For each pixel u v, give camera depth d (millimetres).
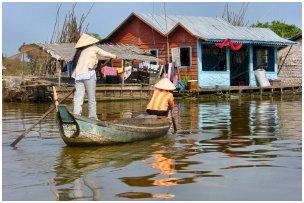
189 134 13297
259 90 34688
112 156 10133
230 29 36500
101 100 29062
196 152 10406
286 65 38750
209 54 35469
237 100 30234
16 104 27875
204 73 33406
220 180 7879
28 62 34156
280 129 14180
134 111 22188
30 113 21438
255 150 10539
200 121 16719
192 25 35125
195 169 8703
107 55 12383
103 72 30391
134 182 7836
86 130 11242
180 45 34125
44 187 7645
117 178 8125
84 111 22188
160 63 32938
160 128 12578
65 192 7336
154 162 9391
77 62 12328
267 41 35406
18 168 9070
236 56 37062
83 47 12258
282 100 29891
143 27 35812
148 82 31188
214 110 21969
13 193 7336
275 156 9812
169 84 13250
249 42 34375
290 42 36906
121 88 29672
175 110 22094
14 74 34625
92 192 7297
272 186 7477
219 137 12648
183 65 34219
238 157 9766
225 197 6934
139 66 32125
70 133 11250
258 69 36094
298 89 36781
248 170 8562
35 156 10273
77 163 9453
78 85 12281
